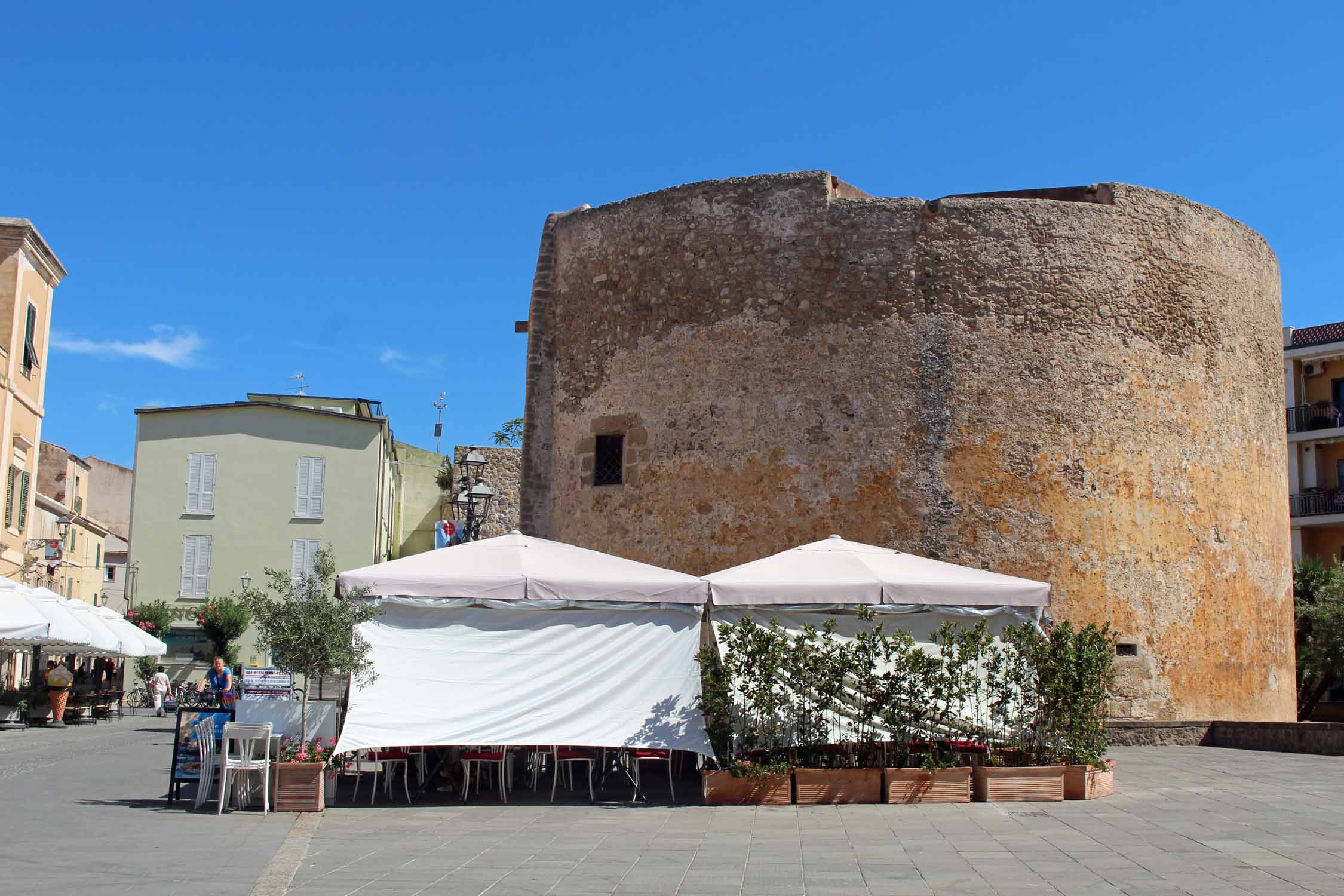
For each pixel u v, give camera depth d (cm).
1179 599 1817
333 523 4075
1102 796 1258
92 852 958
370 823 1134
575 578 1302
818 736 1270
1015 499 1759
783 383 1817
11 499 3170
